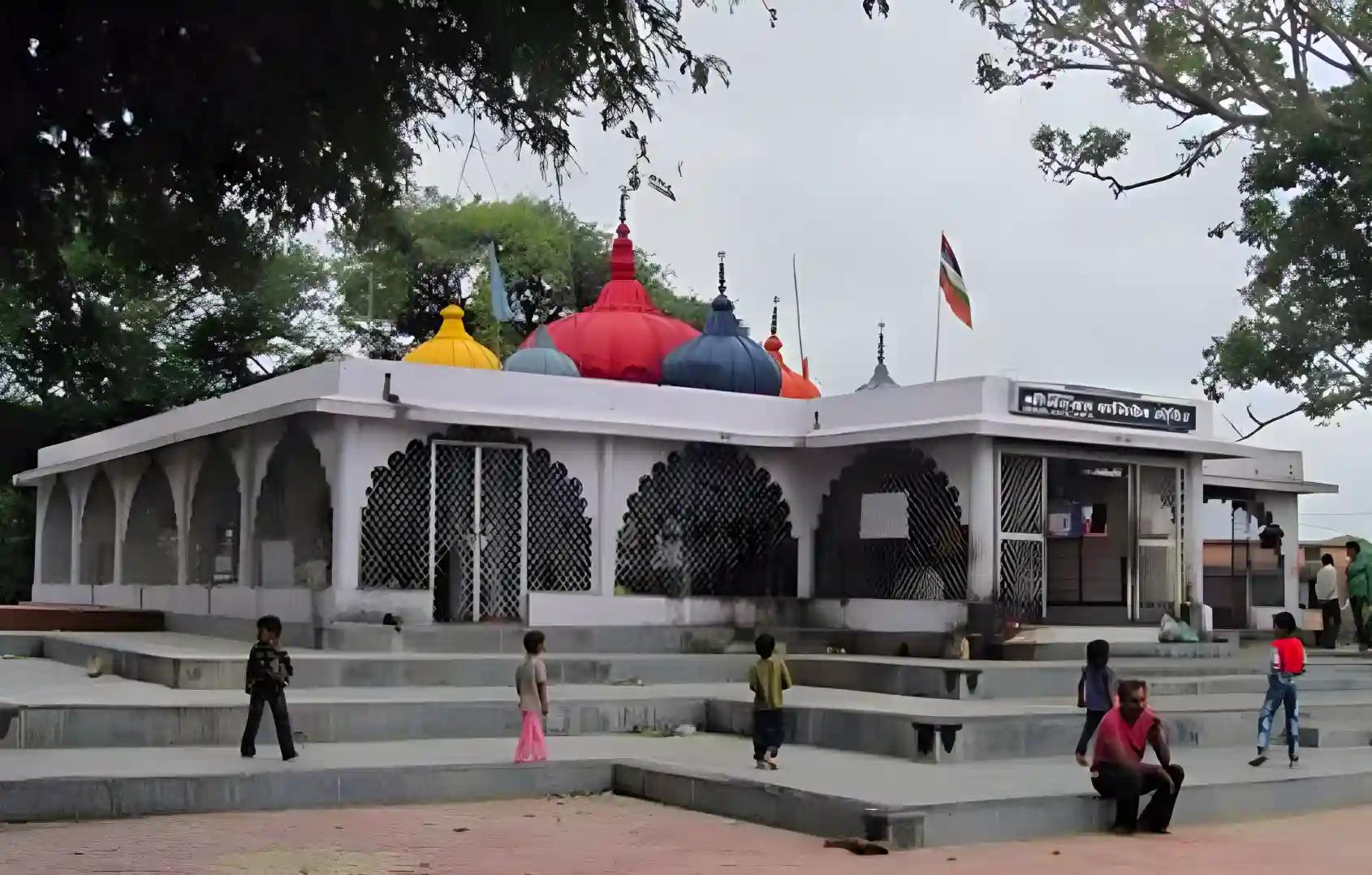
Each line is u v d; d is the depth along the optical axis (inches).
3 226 287.9
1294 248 639.1
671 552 664.4
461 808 383.9
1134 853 330.6
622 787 413.7
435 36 281.7
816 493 702.5
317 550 599.8
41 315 824.9
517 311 1392.7
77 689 502.0
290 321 1187.9
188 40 266.2
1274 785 403.2
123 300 950.4
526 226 1369.3
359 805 382.3
